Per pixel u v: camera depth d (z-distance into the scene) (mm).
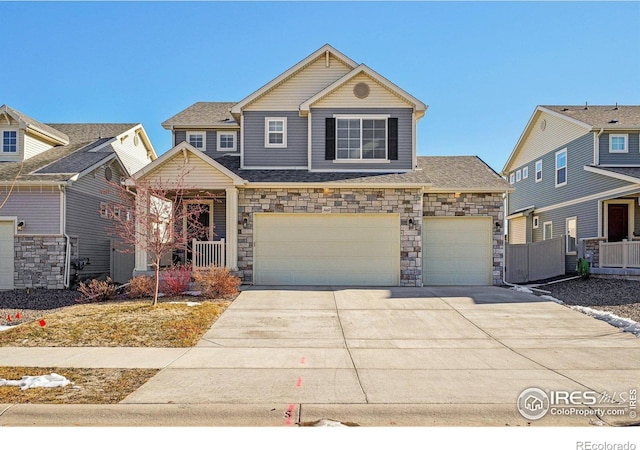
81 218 17469
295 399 5934
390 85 16562
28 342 8883
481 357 7988
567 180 22281
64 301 13758
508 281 18406
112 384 6480
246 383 6551
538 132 25500
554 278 18578
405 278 15602
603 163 20078
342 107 16797
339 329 9984
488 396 6074
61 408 5586
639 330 9609
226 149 22172
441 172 17906
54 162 18156
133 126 24328
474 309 11828
